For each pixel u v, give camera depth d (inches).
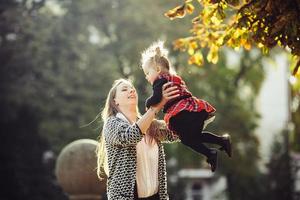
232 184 1988.2
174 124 353.7
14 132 1723.7
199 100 358.0
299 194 1902.1
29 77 1736.0
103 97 1721.2
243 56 1957.4
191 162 1878.7
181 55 1744.6
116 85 368.2
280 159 1894.7
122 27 1795.0
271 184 1914.4
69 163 748.6
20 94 1699.1
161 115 1144.8
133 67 1750.7
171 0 1774.1
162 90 348.5
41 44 1726.1
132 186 347.9
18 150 1717.5
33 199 1695.4
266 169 2064.5
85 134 1692.9
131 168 348.5
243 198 1974.7
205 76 1825.8
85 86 1736.0
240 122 1891.0
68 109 1708.9
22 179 1695.4
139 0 1788.9
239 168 1916.8
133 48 1738.4
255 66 1966.0
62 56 1755.7
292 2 398.6
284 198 1891.0
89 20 1813.5
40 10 1776.6
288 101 1742.1
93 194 754.8
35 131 1737.2
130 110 364.8
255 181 1967.3
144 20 1761.8
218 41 437.4
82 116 1711.4
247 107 1980.8
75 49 1760.6
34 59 1727.4
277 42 411.8
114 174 350.0
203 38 490.3
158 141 362.9
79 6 1808.6
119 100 364.5
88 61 1770.4
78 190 751.1
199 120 354.0
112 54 1804.9
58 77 1731.1
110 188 351.3
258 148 1932.8
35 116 1733.5
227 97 1913.1
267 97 2783.0
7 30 1716.3
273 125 2736.2
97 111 1707.7
